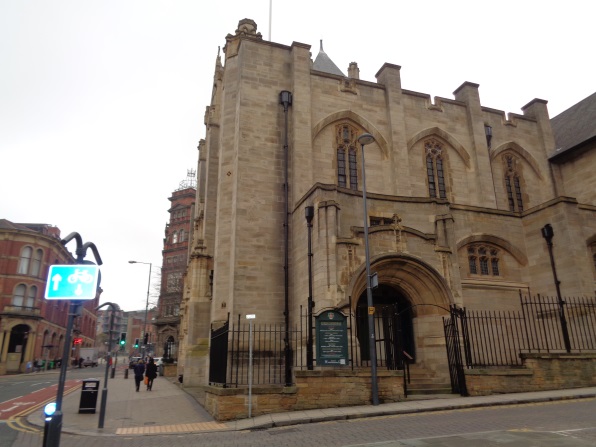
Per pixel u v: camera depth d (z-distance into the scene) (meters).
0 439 11.85
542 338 21.66
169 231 84.56
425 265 18.42
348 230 18.56
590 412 11.74
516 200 29.31
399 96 27.22
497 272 22.97
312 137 24.78
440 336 18.22
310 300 17.27
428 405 13.60
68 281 7.22
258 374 19.52
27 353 58.22
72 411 17.05
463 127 28.92
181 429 12.71
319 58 35.81
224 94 25.94
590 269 21.34
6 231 59.22
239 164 22.91
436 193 27.08
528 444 8.23
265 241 22.11
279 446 9.44
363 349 19.81
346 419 12.45
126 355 131.88
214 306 22.58
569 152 29.48
